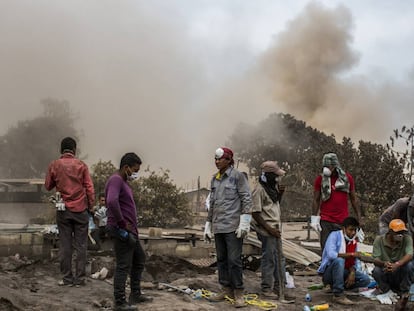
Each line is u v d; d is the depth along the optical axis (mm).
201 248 10820
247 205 6262
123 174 5781
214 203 6449
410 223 7301
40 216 26234
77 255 6871
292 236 15273
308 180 26734
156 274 8359
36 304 5656
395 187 23656
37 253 9055
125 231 5578
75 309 5566
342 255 6785
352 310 6449
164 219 25406
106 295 6367
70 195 6809
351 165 24156
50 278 7426
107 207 5582
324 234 7648
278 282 6992
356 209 7738
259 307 6250
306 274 9195
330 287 7340
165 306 5855
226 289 6508
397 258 6703
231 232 6293
